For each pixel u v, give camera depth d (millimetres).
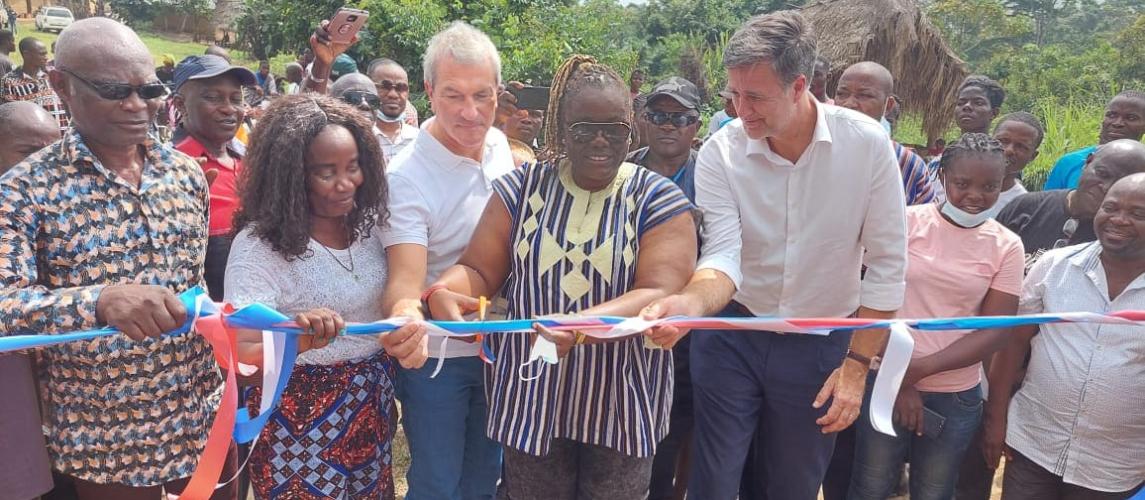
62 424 2547
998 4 47594
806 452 3121
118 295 2115
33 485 2480
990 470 3639
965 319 2391
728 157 3006
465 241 2963
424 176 2883
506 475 2797
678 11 31844
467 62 2787
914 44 10562
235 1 34969
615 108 2348
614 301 2350
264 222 2490
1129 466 2857
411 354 2236
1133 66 31250
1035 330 3125
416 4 12109
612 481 2615
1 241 2252
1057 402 2928
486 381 2727
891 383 2383
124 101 2420
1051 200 3826
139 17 34188
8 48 10039
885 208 2871
